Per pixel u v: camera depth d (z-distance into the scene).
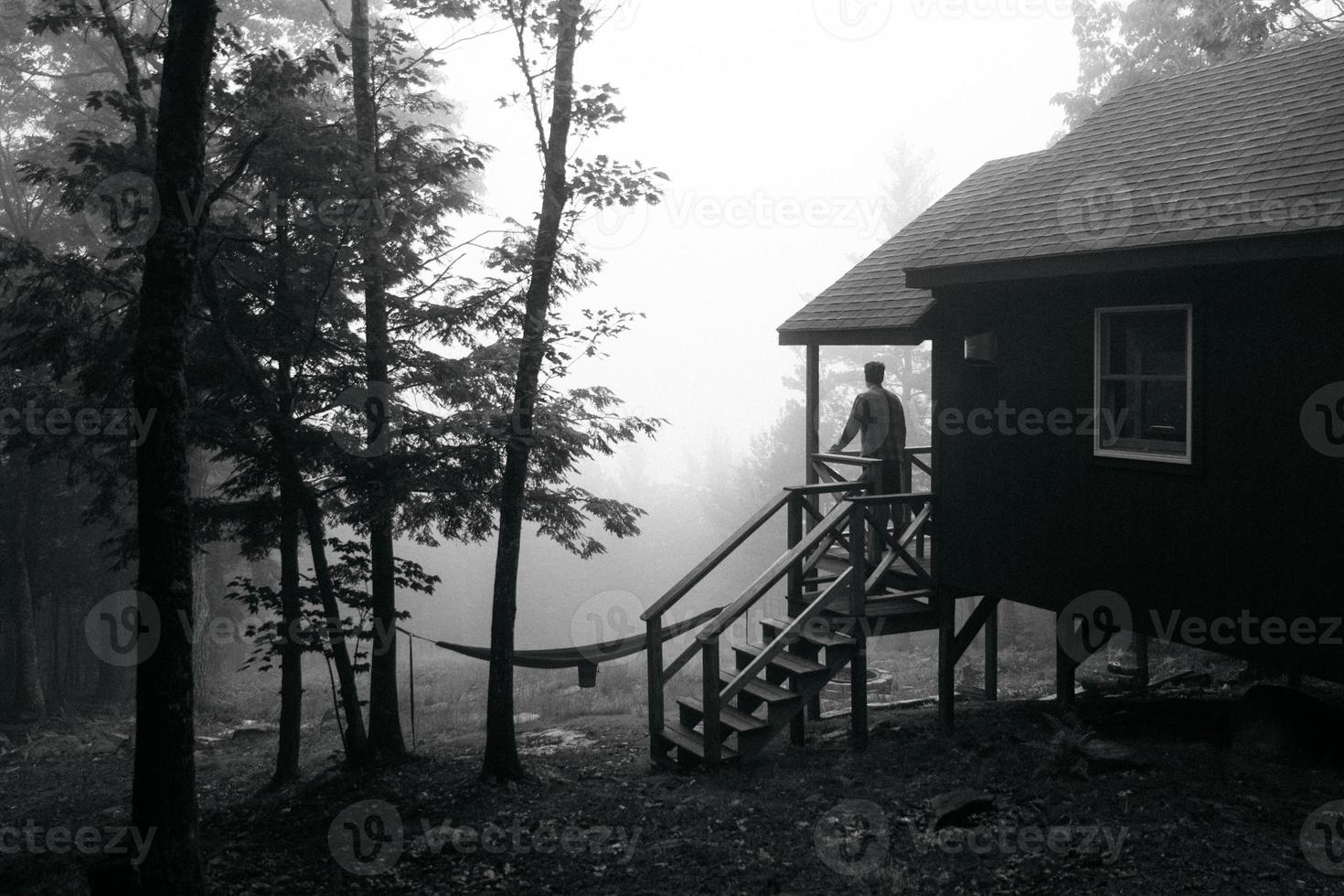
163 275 6.90
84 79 25.72
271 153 10.80
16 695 26.03
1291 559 7.70
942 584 11.38
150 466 6.86
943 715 11.30
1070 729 9.85
